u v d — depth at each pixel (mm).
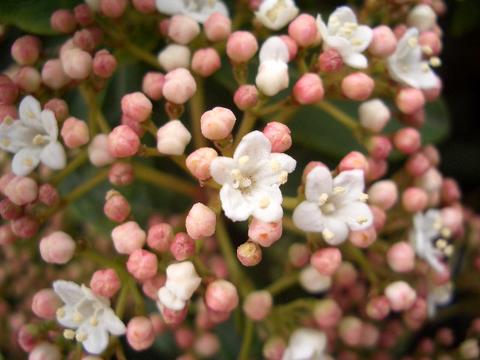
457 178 105
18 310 98
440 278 85
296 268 82
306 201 72
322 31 78
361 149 86
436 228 85
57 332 77
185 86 75
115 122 90
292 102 76
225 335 91
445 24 101
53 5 81
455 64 104
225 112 69
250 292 80
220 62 82
